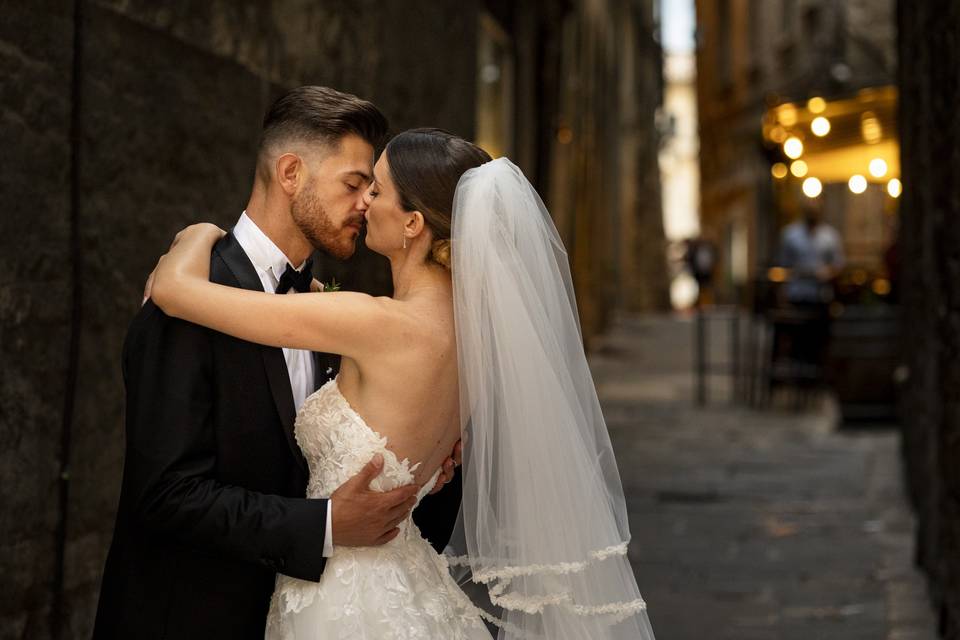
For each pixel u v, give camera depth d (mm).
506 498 2141
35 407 2672
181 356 2035
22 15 2602
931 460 4863
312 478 2139
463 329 2119
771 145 11297
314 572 2018
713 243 28547
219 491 2008
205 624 2086
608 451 2324
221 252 2178
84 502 2896
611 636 2232
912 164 5809
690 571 5371
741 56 25062
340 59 4598
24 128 2617
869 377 9648
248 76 3748
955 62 3984
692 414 10508
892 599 4891
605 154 18688
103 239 2936
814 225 11523
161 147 3207
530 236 2195
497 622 2262
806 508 6688
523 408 2127
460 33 6473
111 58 2959
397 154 2178
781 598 4934
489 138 9484
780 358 11281
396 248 2189
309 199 2203
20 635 2643
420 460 2148
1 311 2547
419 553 2191
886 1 14500
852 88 10117
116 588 2105
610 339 18406
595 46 16953
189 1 3355
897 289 10289
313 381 2273
